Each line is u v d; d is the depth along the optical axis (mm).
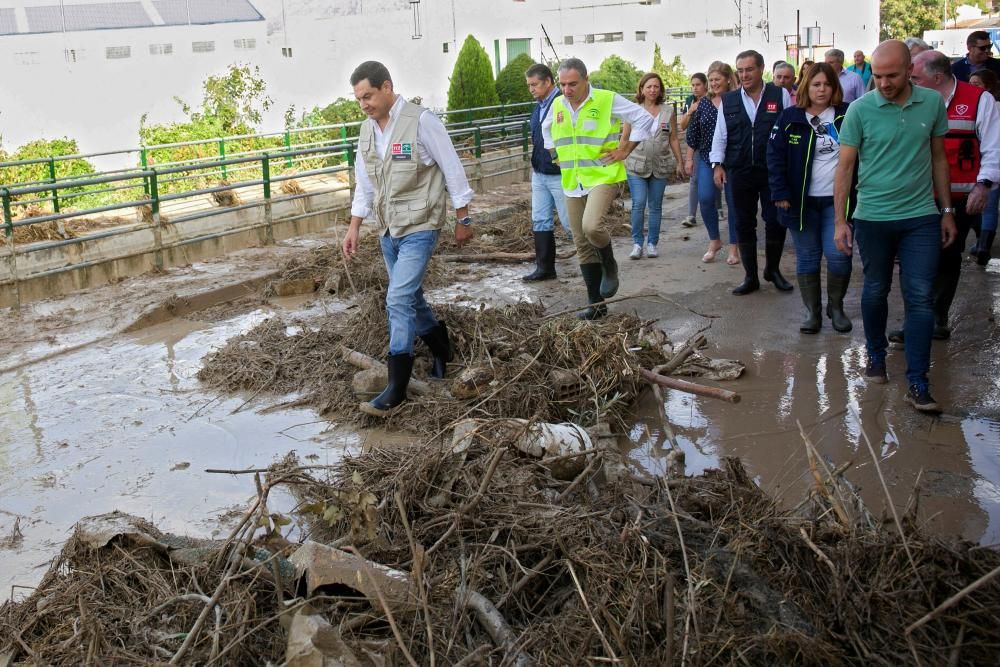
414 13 24297
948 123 5410
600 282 7344
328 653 2854
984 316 6863
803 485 4387
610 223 11141
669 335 6836
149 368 6598
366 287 8430
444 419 5215
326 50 23500
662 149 9281
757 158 7418
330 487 3889
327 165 17562
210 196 12391
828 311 6742
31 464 5012
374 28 23969
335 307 8078
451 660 3027
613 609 3133
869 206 5270
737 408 5406
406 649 2781
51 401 5973
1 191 8125
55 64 19922
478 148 14555
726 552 3396
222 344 7117
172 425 5523
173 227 10461
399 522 3795
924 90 5113
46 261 8992
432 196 5445
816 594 3234
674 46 33500
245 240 10578
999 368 5809
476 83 19641
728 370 5902
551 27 29578
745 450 4840
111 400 5965
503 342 6023
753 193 7625
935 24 61500
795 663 2916
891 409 5250
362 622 3143
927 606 3143
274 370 6195
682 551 3357
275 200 10805
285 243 10758
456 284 8812
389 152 5375
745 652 2914
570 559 3381
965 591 2928
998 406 5219
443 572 3436
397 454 4441
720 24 33750
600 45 31375
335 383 5938
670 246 10203
